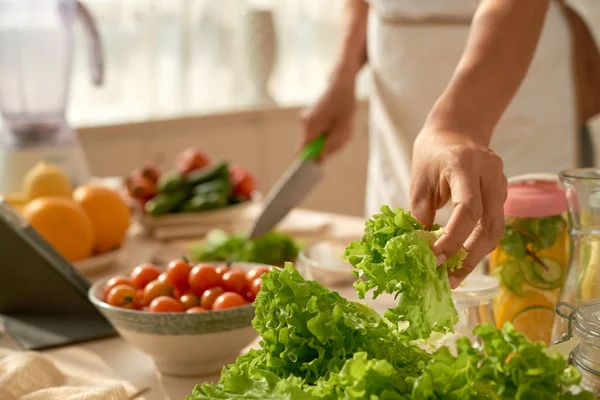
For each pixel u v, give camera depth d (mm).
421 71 1482
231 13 2580
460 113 733
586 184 644
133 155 2389
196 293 863
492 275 788
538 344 448
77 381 797
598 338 549
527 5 809
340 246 1116
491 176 621
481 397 462
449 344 636
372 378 461
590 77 1450
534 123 1433
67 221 1224
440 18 1439
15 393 744
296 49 2840
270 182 2738
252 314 816
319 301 554
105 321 1034
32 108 1694
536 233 763
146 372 864
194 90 2568
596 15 2393
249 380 526
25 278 1035
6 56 1672
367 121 2988
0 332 1012
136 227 1634
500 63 778
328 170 2912
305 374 542
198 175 1577
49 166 1376
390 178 1615
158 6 2443
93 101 2393
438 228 637
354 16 1621
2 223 992
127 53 2418
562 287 701
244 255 1249
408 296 516
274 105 2684
